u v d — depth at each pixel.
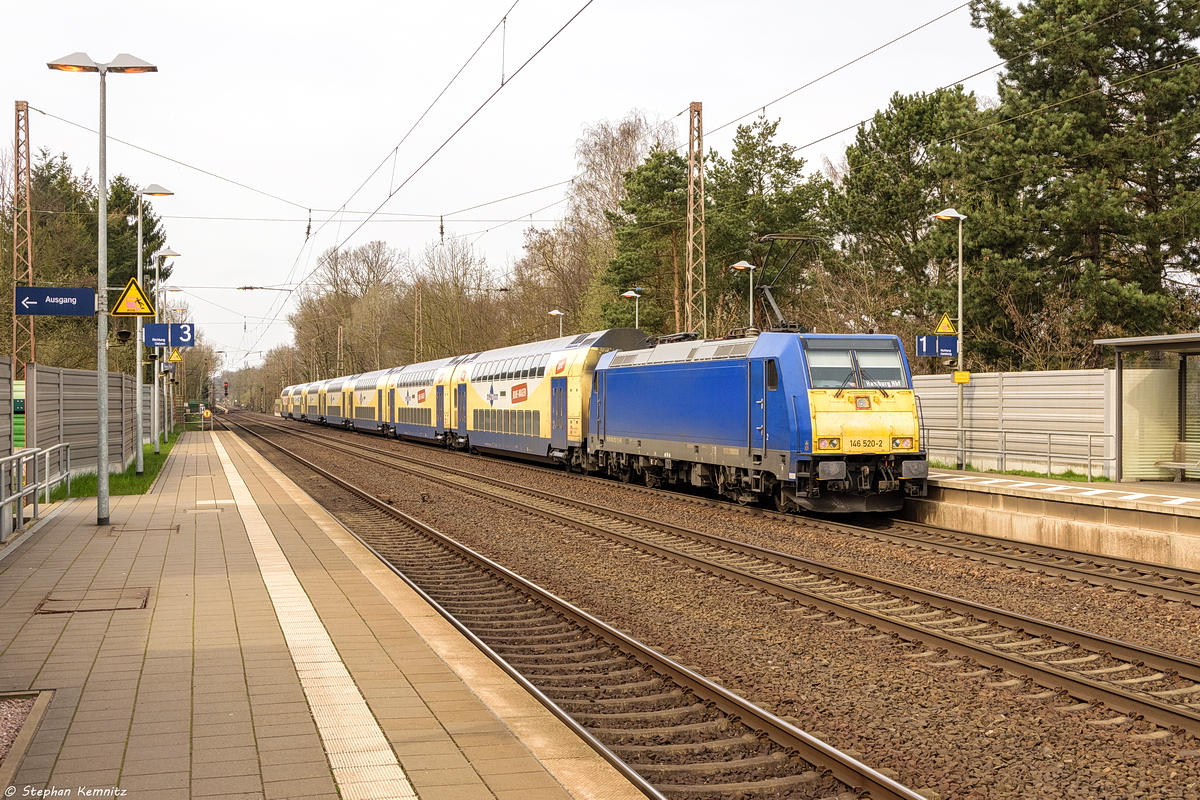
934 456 26.89
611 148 55.28
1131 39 27.53
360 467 31.72
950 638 8.74
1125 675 8.19
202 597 10.02
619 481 26.25
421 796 4.92
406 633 8.49
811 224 48.47
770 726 6.43
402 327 78.75
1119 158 27.48
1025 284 29.31
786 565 13.20
